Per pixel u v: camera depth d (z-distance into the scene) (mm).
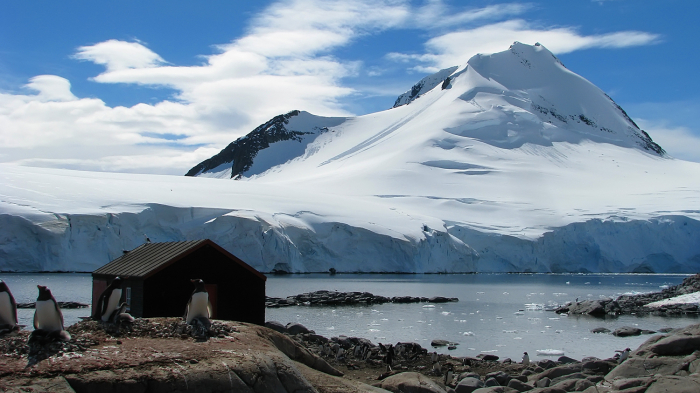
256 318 23062
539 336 31766
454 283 75688
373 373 19938
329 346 24281
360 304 48438
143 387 9531
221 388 10039
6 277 63375
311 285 68125
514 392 16250
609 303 44625
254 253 84188
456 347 28000
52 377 9211
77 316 33000
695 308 42812
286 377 11141
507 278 88875
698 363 16422
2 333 10758
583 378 17609
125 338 11328
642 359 17328
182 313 21531
